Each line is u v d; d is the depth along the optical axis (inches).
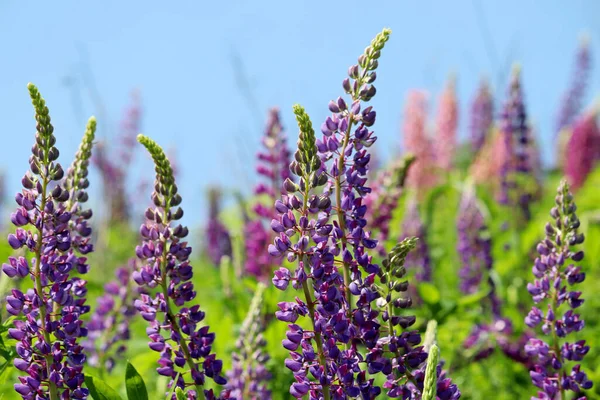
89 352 109.0
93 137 82.8
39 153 73.8
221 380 76.0
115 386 109.3
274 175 130.3
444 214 192.1
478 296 119.1
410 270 137.0
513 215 179.2
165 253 75.5
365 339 73.8
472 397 121.1
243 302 123.6
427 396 70.9
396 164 122.1
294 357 73.0
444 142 290.8
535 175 238.2
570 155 258.1
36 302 73.2
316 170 73.4
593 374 106.9
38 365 73.5
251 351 93.9
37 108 73.6
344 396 72.7
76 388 73.3
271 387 105.7
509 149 184.5
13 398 99.9
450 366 121.7
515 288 146.6
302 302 73.0
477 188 181.0
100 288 114.3
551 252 85.6
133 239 233.8
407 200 164.7
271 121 131.8
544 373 85.3
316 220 73.6
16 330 73.3
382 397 99.3
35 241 73.7
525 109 186.4
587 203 221.5
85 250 80.2
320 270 72.6
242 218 158.7
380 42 75.8
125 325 109.9
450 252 177.9
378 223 121.2
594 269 159.2
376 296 74.0
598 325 133.3
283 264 128.9
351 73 75.9
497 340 123.7
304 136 73.2
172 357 76.1
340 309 73.7
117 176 247.1
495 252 167.9
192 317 75.8
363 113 74.8
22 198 73.6
